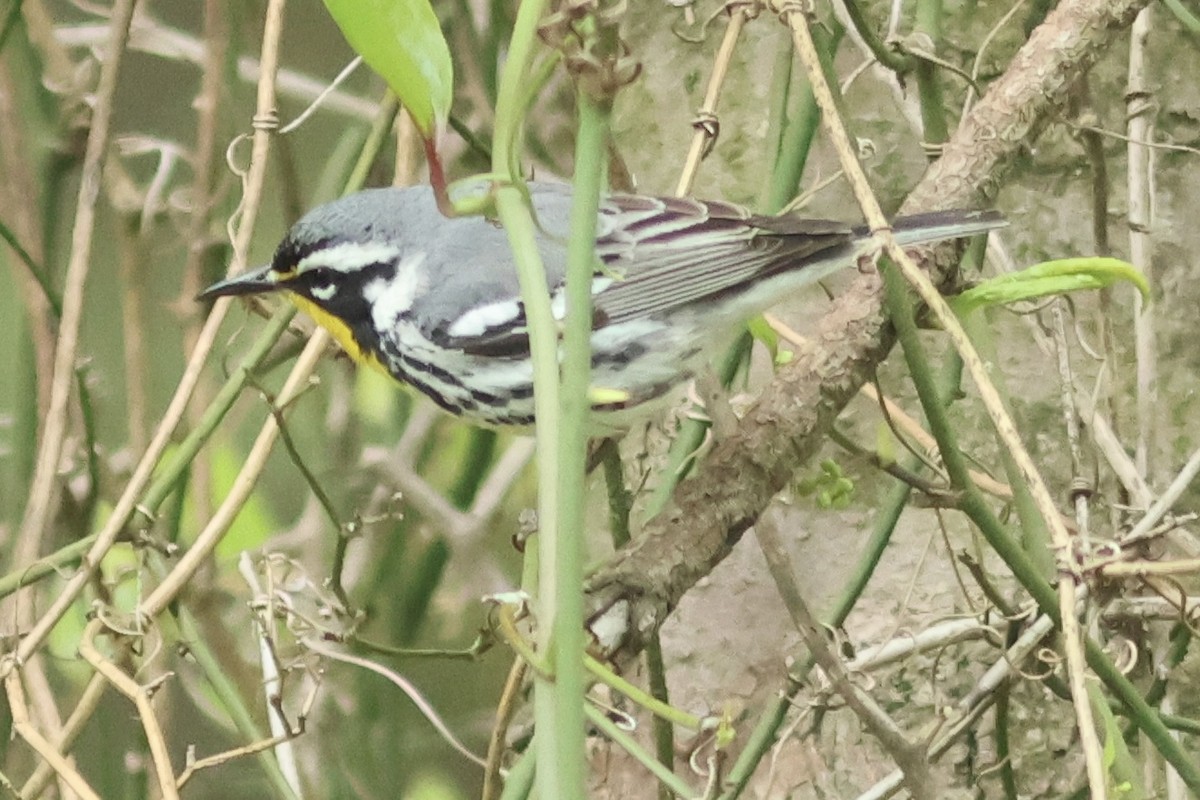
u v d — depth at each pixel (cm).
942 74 675
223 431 817
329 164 775
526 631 550
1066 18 565
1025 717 667
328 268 646
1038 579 482
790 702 573
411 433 840
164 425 604
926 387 471
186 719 834
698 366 612
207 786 834
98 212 772
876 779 662
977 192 555
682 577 544
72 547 615
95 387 778
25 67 762
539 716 306
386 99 672
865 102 692
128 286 750
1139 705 487
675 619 719
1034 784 662
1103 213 617
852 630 682
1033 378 677
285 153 782
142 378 748
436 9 797
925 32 575
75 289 642
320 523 820
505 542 877
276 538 809
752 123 726
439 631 849
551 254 619
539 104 780
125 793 729
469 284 653
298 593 705
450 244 661
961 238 554
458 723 841
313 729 782
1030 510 527
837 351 571
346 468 834
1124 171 685
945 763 664
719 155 730
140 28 802
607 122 324
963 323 505
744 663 703
